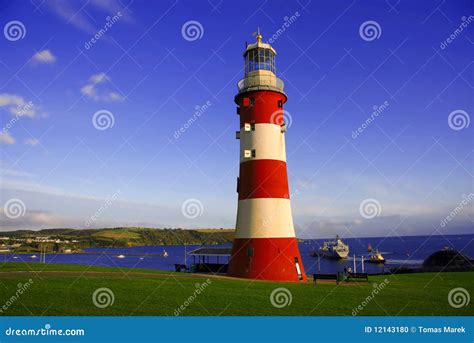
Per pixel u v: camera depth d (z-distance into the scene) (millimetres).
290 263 35219
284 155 38531
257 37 40406
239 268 35812
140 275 33219
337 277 30891
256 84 38500
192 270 47125
